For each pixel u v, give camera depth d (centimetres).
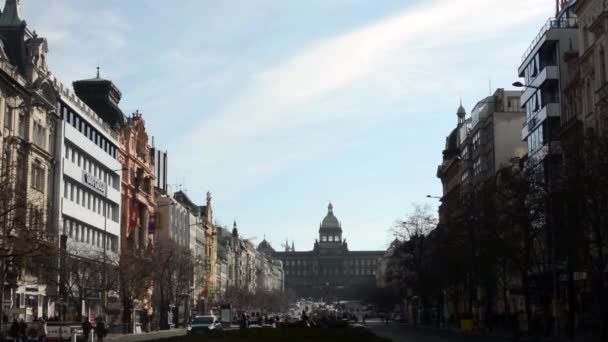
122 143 13912
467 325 10088
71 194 10900
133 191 14412
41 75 9650
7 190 5909
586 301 7988
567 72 9238
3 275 6216
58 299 9512
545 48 9681
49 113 9956
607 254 5888
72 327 6962
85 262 9194
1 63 8444
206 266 17100
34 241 6134
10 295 8394
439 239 10688
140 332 11306
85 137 11400
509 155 12975
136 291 10456
